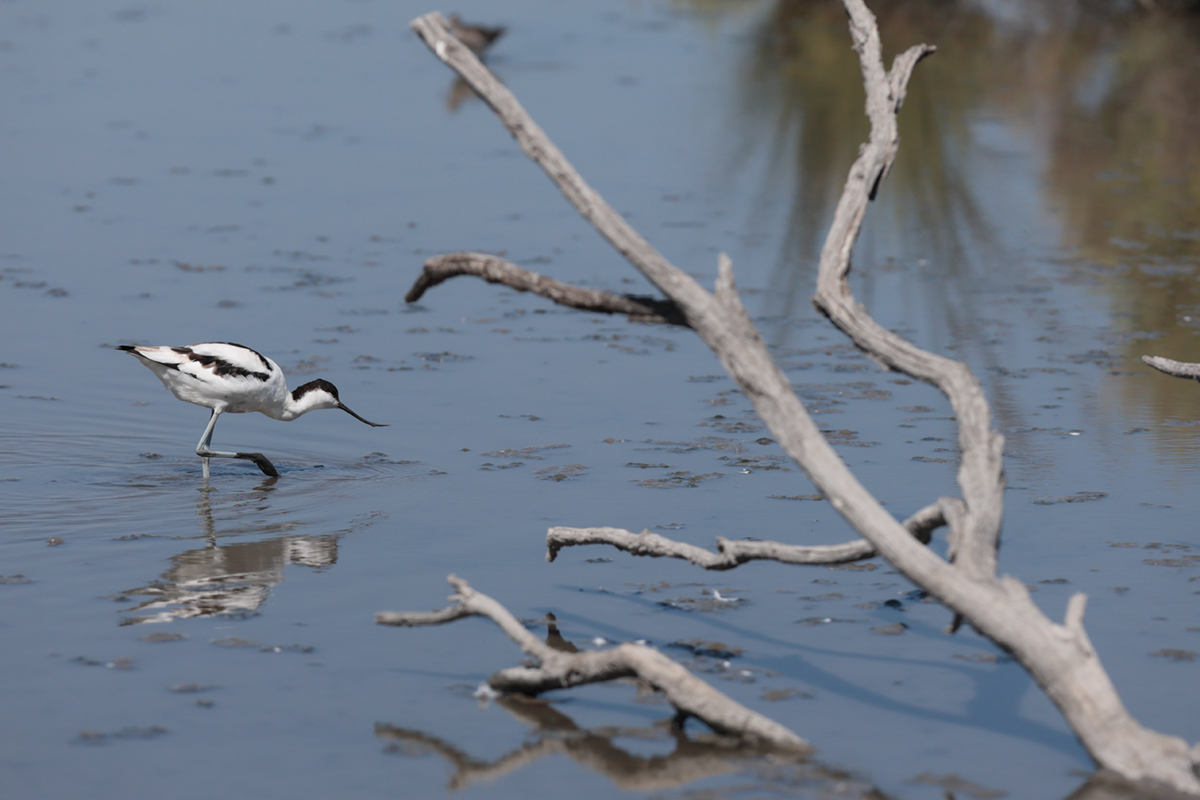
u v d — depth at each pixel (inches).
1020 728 280.1
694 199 840.9
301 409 462.0
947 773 260.5
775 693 294.7
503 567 366.0
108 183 841.5
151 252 706.2
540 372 554.3
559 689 292.2
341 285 664.4
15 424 477.1
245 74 1191.6
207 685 295.1
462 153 955.3
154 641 316.5
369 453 460.4
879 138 339.9
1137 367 564.4
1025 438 474.9
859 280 698.8
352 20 1478.8
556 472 440.1
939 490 419.8
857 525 268.8
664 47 1368.1
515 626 288.0
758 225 788.6
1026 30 1472.7
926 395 530.6
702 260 715.4
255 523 395.9
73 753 265.3
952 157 967.6
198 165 893.2
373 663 308.7
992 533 270.5
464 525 395.2
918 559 261.4
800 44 1386.6
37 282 649.0
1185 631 323.3
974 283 695.1
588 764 264.7
